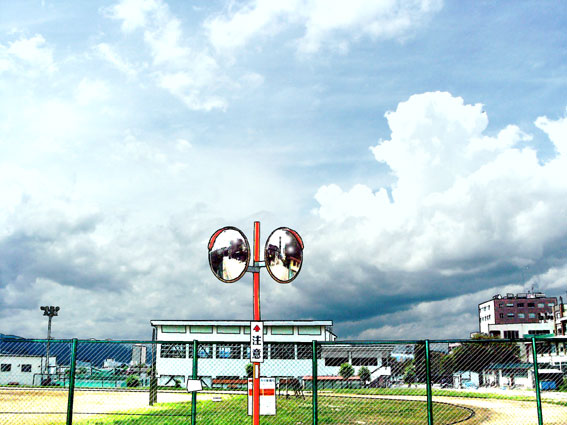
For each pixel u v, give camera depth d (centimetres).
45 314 6156
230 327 5816
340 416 1845
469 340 1195
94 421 1722
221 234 1214
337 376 4531
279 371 4894
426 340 1208
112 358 2198
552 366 3366
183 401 2602
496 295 12269
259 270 1221
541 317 11912
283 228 1238
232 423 1614
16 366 4662
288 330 5941
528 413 2022
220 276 1207
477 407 2305
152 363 2356
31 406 2311
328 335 5994
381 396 2961
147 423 1647
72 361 1255
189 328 5791
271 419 1727
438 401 2630
